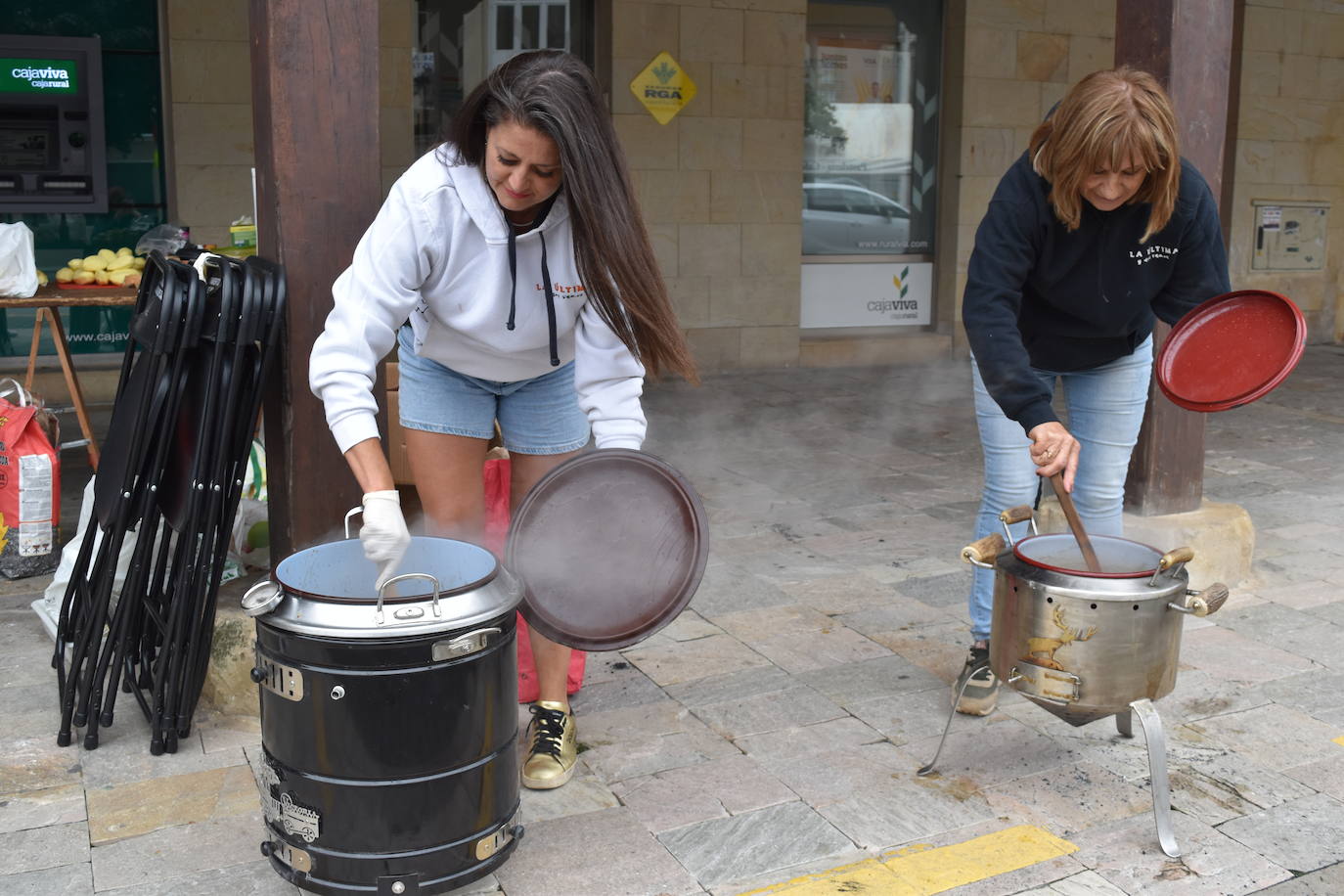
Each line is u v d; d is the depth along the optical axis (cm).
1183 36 389
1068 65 933
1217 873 241
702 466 605
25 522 414
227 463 283
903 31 923
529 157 220
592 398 261
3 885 231
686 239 852
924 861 245
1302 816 263
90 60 708
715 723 309
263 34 285
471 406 271
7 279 461
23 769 278
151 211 746
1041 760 289
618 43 809
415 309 254
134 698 317
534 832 254
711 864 243
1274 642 368
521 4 822
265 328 279
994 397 271
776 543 473
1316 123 1016
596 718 311
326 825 210
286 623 204
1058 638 244
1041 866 243
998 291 272
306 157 288
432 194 230
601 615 245
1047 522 392
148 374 279
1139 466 418
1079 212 263
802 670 344
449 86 822
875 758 290
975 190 929
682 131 836
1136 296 283
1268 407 783
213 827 254
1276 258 1027
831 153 922
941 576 431
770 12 844
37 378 706
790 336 897
